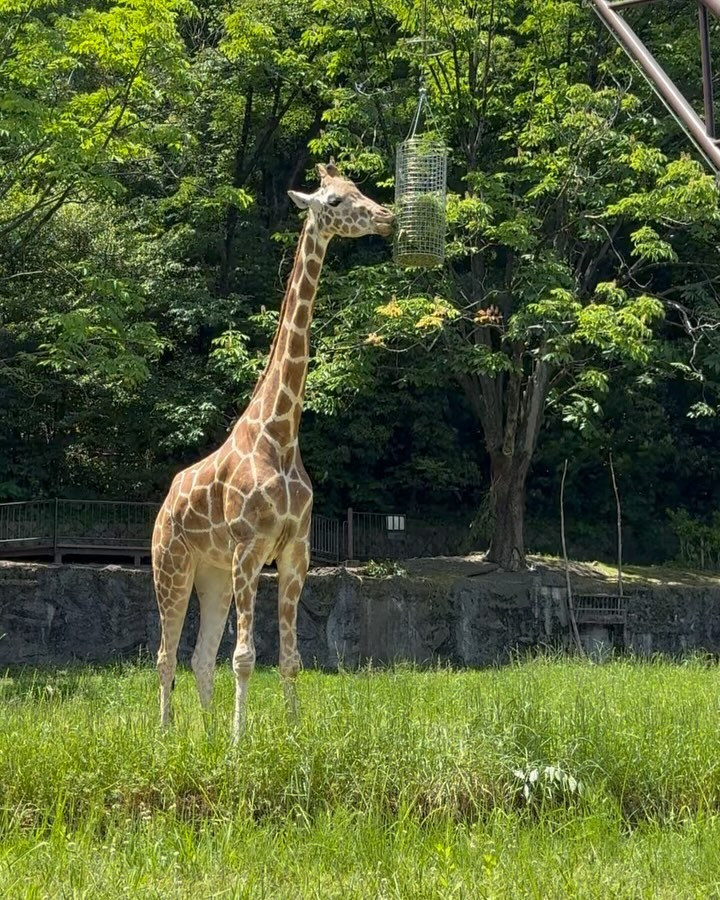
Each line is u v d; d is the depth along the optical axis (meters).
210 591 12.83
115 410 29.70
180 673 20.72
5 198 25.77
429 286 25.75
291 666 11.49
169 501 12.56
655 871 8.40
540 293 25.17
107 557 27.30
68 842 8.31
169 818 8.98
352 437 32.28
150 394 28.70
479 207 24.58
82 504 27.70
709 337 27.64
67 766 9.49
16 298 26.88
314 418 32.50
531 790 9.75
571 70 27.50
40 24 22.06
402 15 26.47
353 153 26.70
